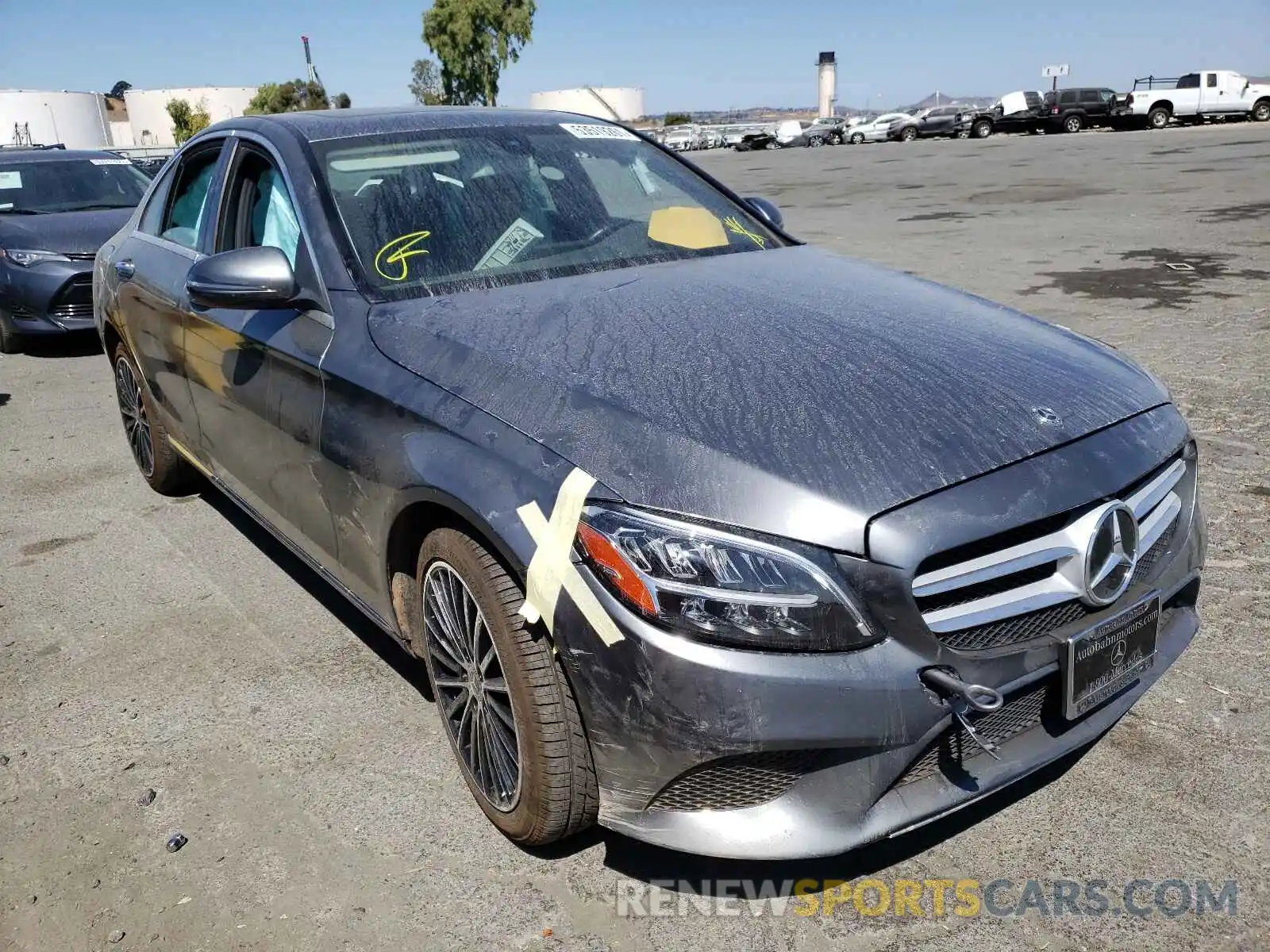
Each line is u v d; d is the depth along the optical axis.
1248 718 2.84
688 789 2.05
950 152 32.44
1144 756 2.71
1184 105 40.16
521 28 63.09
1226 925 2.16
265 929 2.28
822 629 1.94
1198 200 14.69
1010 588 2.08
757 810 2.06
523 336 2.54
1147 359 6.29
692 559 1.95
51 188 9.06
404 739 2.97
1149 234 11.57
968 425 2.17
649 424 2.13
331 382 2.80
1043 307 7.91
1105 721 2.36
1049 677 2.15
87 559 4.33
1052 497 2.08
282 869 2.46
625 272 3.08
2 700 3.27
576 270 3.09
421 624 2.70
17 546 4.49
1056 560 2.11
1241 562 3.71
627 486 2.04
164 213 4.37
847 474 2.02
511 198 3.30
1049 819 2.49
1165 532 2.47
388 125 3.51
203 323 3.58
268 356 3.13
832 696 1.93
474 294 2.87
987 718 2.15
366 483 2.64
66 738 3.05
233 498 3.89
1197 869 2.31
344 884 2.40
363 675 3.32
